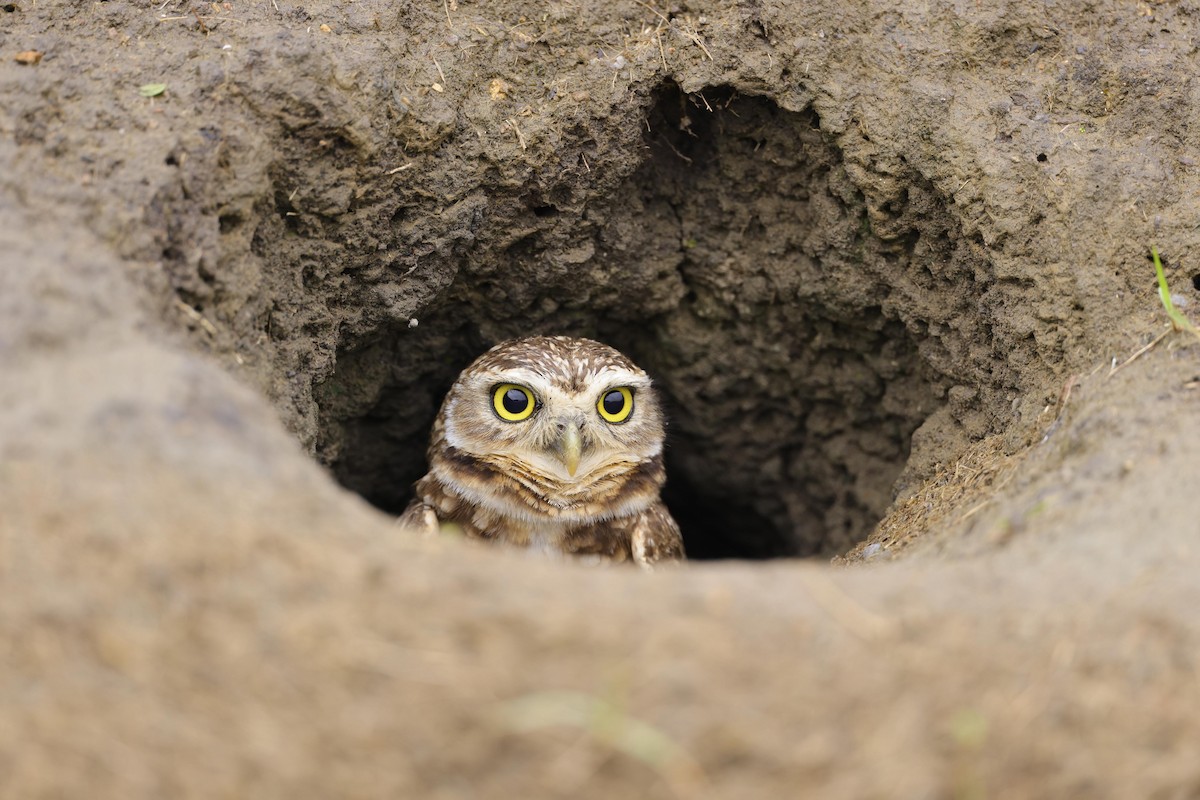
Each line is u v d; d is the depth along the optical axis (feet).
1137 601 12.73
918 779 10.80
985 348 22.77
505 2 22.40
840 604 12.37
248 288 19.20
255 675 11.08
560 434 23.30
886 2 22.15
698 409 29.12
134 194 17.04
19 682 11.09
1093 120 21.24
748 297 26.27
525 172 22.77
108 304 15.11
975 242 21.79
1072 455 17.40
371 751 10.64
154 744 10.71
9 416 13.09
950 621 12.29
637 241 25.38
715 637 11.57
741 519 31.96
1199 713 11.71
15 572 11.70
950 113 21.54
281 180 20.20
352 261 22.02
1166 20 21.68
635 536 24.53
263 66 19.61
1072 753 11.30
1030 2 21.66
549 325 26.86
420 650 11.25
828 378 27.30
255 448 13.65
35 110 17.51
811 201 24.39
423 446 29.17
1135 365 18.60
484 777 10.52
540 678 11.05
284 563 11.96
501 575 12.35
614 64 22.62
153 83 18.84
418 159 21.81
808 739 10.91
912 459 24.45
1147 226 20.01
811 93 22.59
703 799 10.48
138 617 11.41
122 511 12.23
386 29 21.25
